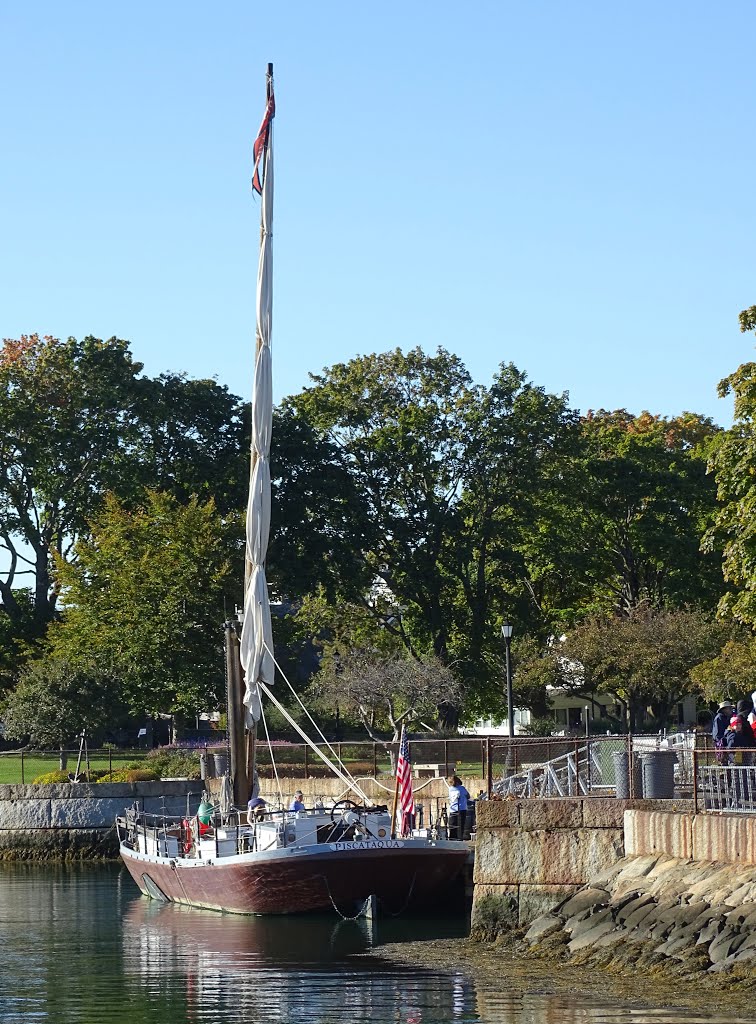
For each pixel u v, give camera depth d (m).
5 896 48.50
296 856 38.44
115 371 93.00
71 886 51.62
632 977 27.20
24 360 94.62
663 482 93.25
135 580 73.44
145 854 46.09
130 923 40.16
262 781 60.59
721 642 74.19
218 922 39.44
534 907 32.31
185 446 93.62
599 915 29.69
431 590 89.62
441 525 89.62
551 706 102.00
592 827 31.88
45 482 91.25
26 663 80.44
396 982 29.05
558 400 93.31
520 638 88.94
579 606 98.00
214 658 72.62
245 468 91.06
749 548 46.09
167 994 29.02
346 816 40.41
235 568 74.56
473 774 54.66
